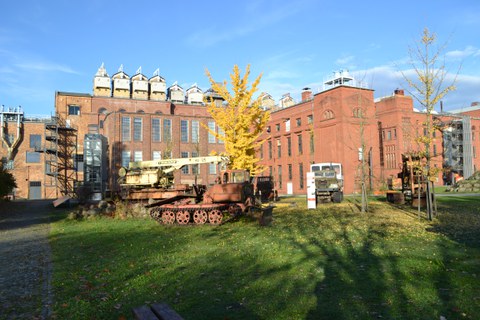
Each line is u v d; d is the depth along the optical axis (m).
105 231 16.00
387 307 5.54
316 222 15.82
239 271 7.91
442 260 8.22
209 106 26.08
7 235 15.50
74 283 7.43
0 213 27.08
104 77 64.38
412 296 5.96
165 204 19.05
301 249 10.00
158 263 8.94
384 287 6.45
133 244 12.07
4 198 35.38
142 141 56.47
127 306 5.96
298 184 53.59
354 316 5.23
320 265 8.12
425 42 17.30
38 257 10.33
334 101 46.12
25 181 56.97
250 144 25.75
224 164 25.00
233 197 17.64
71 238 14.12
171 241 12.41
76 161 59.28
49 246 12.32
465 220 14.86
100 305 6.03
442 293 6.05
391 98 56.47
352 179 44.03
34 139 58.41
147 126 56.88
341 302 5.79
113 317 5.51
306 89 58.00
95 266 8.90
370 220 15.80
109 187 52.56
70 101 60.12
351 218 16.84
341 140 44.81
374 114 47.31
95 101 61.38
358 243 10.60
